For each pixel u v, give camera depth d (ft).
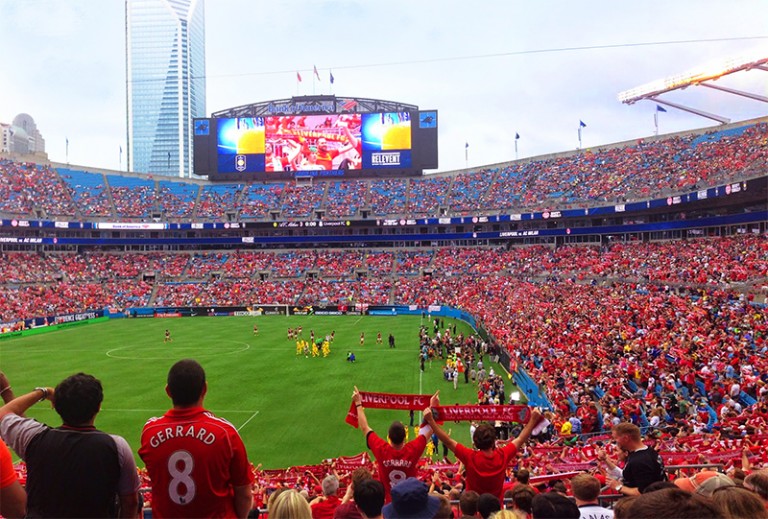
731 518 12.12
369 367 153.38
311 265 324.80
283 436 98.37
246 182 370.53
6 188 298.97
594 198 272.51
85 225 305.53
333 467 71.61
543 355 130.21
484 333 183.83
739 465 42.60
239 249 342.64
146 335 217.15
